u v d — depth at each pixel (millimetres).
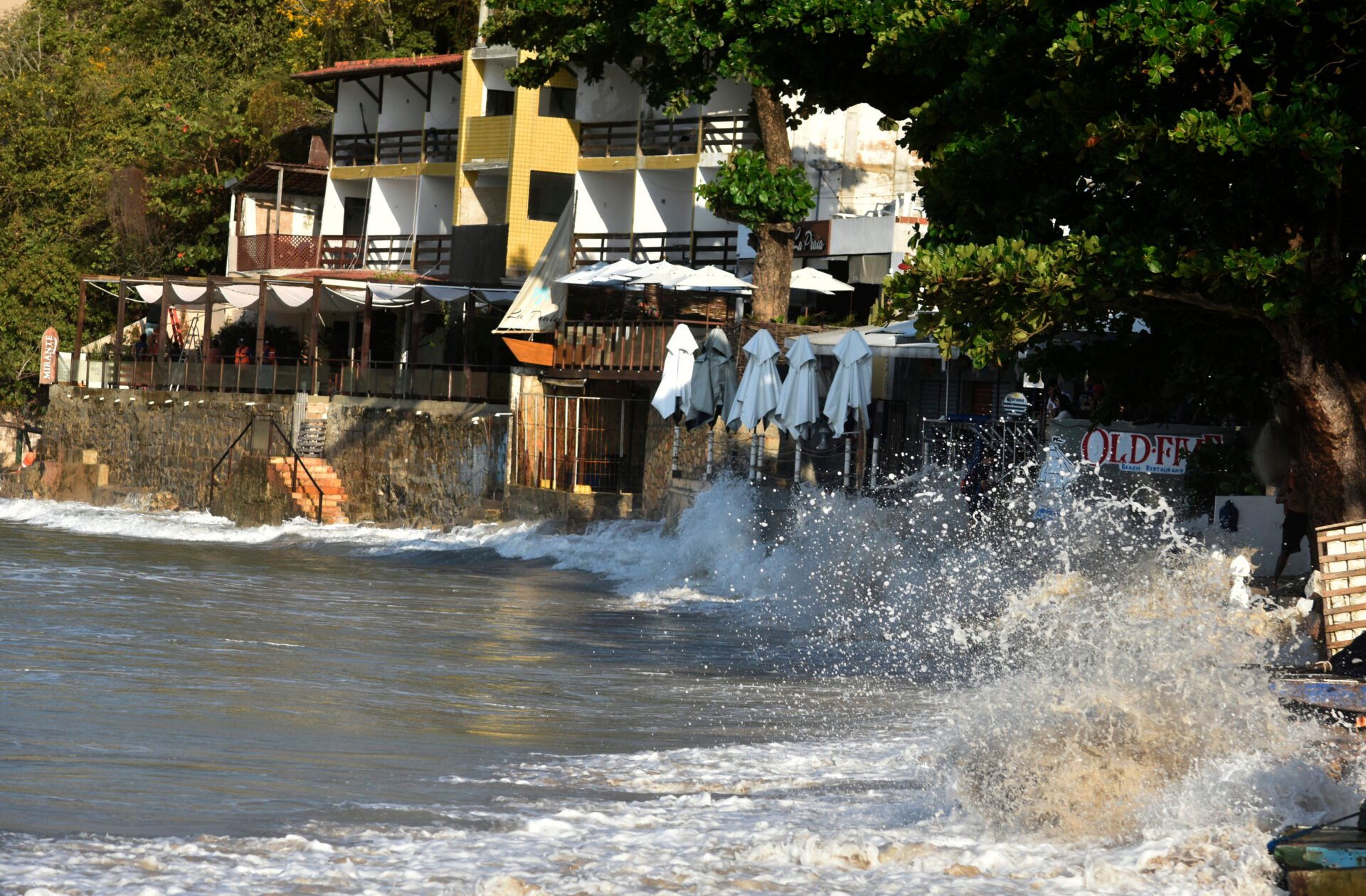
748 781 26297
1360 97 39688
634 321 103938
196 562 84062
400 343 149250
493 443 114375
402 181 154250
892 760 28562
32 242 175625
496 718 33812
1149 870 19328
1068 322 47562
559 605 63375
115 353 153000
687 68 80812
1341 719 24719
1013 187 46906
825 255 109000
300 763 27219
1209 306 41531
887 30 49656
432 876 18688
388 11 172500
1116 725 22906
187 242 179250
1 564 76562
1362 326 44656
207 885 17906
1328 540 29688
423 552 92750
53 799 23078
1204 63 39281
